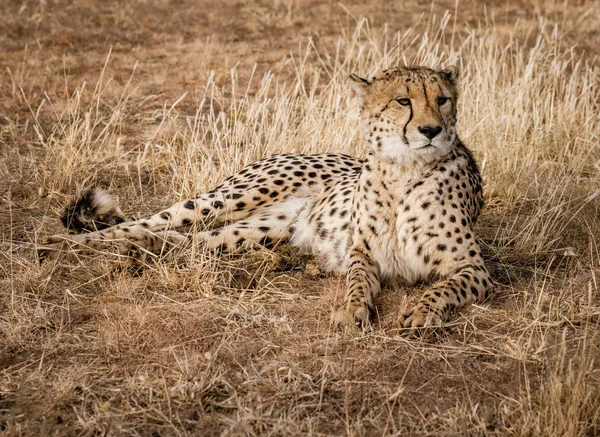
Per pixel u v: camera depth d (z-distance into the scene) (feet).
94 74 85.05
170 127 66.95
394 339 34.12
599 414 27.53
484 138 57.98
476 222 46.14
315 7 120.57
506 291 39.50
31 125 67.62
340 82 75.20
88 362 32.24
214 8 122.01
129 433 27.53
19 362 32.24
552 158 60.80
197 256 41.98
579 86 72.69
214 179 52.70
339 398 29.78
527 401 28.84
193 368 31.40
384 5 119.55
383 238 40.37
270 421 27.96
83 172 55.42
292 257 44.24
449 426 27.63
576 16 109.70
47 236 43.68
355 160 50.19
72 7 116.78
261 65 90.48
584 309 36.37
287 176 47.26
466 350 33.40
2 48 95.96
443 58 82.58
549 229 45.47
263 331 35.01
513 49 90.17
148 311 35.60
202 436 27.45
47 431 27.48
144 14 116.78
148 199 53.06
